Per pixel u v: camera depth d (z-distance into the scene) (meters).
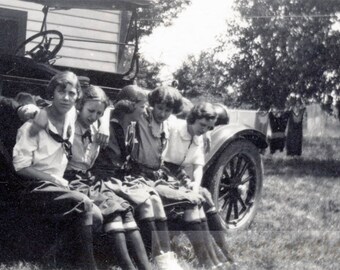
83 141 3.38
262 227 4.70
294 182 8.04
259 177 4.75
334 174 9.31
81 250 2.99
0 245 3.47
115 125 3.60
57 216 3.03
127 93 3.60
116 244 3.02
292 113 11.93
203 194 3.72
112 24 7.98
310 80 11.86
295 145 11.88
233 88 11.45
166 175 3.77
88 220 3.00
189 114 3.89
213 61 9.79
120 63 6.82
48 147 3.19
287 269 3.51
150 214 3.25
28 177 3.14
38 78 4.26
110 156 3.55
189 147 3.93
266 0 11.38
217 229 3.65
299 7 11.46
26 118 3.38
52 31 4.88
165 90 3.61
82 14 8.04
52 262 3.18
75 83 3.19
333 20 11.53
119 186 3.33
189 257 3.52
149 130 3.64
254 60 11.34
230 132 4.40
